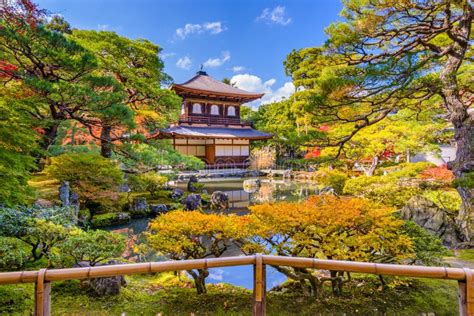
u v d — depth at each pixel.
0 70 6.01
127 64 11.99
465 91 6.72
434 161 18.58
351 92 5.14
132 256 5.98
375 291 3.87
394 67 4.55
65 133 13.30
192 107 27.56
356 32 6.02
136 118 12.52
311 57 7.80
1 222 3.91
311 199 4.45
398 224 3.75
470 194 6.27
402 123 10.75
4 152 4.20
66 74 7.28
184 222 3.73
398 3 5.75
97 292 3.72
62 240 4.08
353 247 3.64
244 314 3.31
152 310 3.38
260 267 2.01
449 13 5.85
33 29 5.78
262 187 17.58
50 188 8.95
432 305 3.48
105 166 9.12
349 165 14.45
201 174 21.59
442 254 4.06
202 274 3.88
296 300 3.67
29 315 2.92
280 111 30.66
